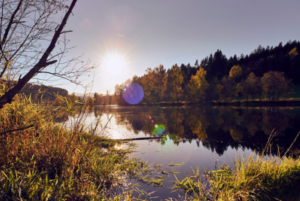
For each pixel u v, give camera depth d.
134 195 2.93
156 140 7.19
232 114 17.62
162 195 2.95
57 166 3.19
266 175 2.98
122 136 7.96
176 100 50.28
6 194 2.03
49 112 3.59
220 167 4.21
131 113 20.97
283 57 65.06
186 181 3.46
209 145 6.39
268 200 2.62
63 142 3.47
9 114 3.15
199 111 22.80
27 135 3.05
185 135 8.23
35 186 2.27
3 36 1.67
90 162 3.56
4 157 2.72
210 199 2.78
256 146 6.22
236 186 2.86
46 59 1.76
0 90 2.14
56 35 1.77
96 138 4.17
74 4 1.81
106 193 2.94
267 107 27.55
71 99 3.48
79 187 2.73
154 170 4.05
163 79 50.19
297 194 2.73
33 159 3.03
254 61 86.06
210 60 84.75
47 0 1.70
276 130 8.91
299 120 12.10
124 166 4.10
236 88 42.81
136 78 63.59
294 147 5.98
